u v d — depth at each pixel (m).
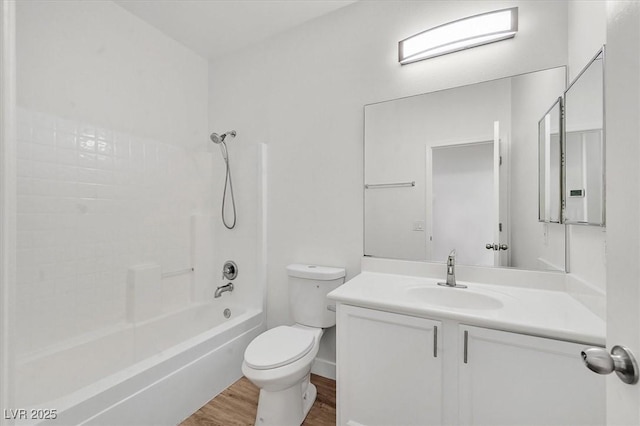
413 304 1.23
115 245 1.96
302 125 2.15
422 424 1.22
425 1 1.73
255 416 1.63
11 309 0.66
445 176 1.68
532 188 1.44
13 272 0.66
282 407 1.48
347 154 1.97
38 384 1.50
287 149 2.21
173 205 2.35
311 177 2.11
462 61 1.64
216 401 1.75
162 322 2.13
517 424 1.05
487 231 1.57
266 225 2.31
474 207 1.61
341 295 1.37
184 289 2.43
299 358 1.47
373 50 1.89
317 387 1.90
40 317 1.59
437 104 1.70
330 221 2.03
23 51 1.55
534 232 1.45
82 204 1.79
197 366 1.68
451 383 1.17
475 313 1.12
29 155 1.57
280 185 2.25
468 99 1.62
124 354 1.88
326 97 2.05
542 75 1.44
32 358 1.50
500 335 1.07
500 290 1.45
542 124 1.41
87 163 1.82
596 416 0.94
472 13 1.61
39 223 1.60
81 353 1.68
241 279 2.41
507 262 1.52
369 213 1.89
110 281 1.92
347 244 1.97
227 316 2.41
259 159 2.29
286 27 2.20
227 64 2.53
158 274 2.17
